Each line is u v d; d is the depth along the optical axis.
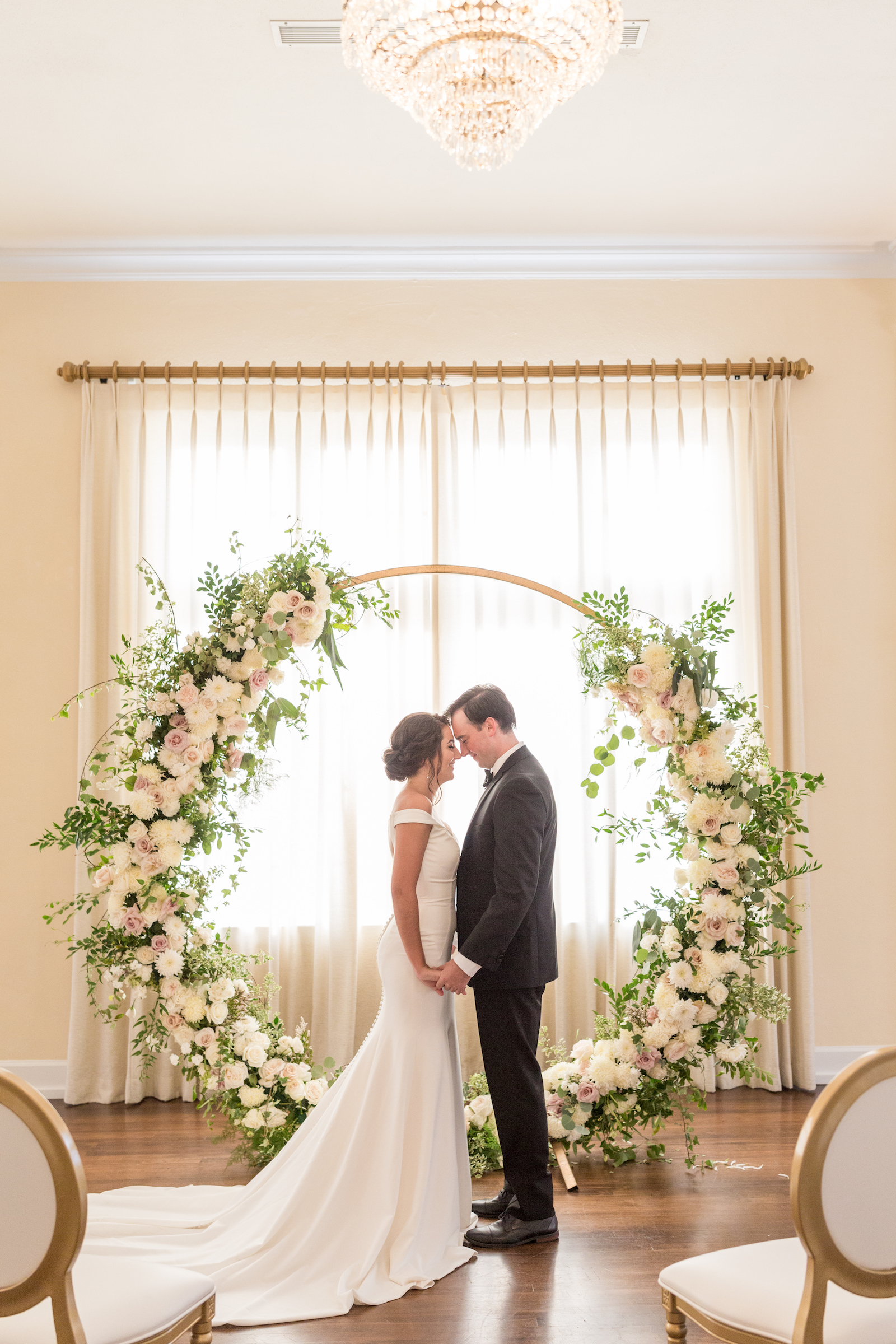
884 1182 1.68
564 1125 3.49
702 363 4.83
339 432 4.85
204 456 4.83
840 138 4.08
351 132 3.99
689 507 4.83
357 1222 2.73
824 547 4.89
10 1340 1.70
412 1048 2.82
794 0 3.30
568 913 4.62
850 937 4.75
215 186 4.37
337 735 4.63
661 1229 3.04
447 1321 2.50
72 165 4.20
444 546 4.75
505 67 2.53
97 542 4.73
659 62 3.59
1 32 3.40
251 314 4.92
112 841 3.41
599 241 4.87
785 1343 1.71
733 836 3.31
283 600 3.28
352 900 4.54
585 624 4.71
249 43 3.46
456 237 4.83
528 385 4.86
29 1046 4.62
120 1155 3.74
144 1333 1.83
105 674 4.66
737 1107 4.27
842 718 4.83
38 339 4.89
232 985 3.54
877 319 4.98
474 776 4.61
